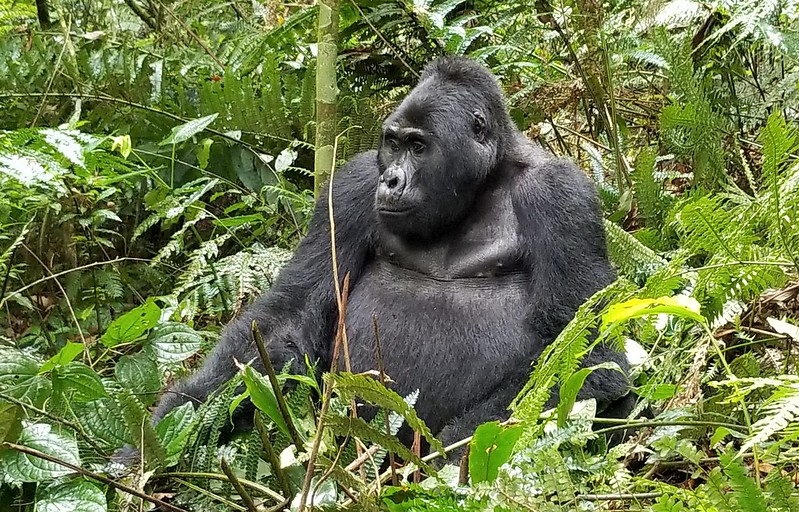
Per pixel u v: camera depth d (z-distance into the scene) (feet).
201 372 10.99
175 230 17.76
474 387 11.00
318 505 5.88
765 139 6.71
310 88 17.29
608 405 9.82
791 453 6.55
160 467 7.30
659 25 15.64
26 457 6.75
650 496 6.22
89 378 7.76
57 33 19.36
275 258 13.69
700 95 14.48
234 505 6.83
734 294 7.38
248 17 23.61
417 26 17.80
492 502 5.31
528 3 18.02
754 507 5.01
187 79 19.35
